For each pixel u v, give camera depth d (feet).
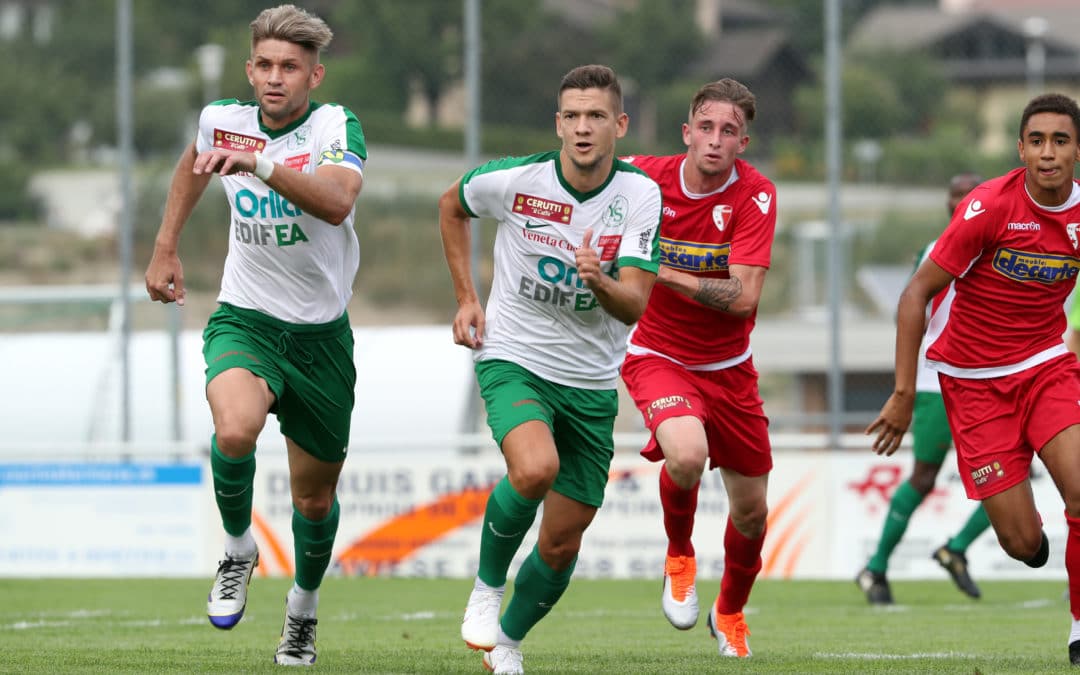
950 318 65.98
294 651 64.34
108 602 110.32
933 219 236.63
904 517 105.50
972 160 255.50
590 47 247.50
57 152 359.46
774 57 290.35
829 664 65.05
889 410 64.69
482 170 59.82
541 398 58.44
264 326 61.31
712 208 67.00
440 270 190.39
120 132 137.39
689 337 67.67
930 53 237.25
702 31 278.26
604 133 56.65
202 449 133.39
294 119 61.21
